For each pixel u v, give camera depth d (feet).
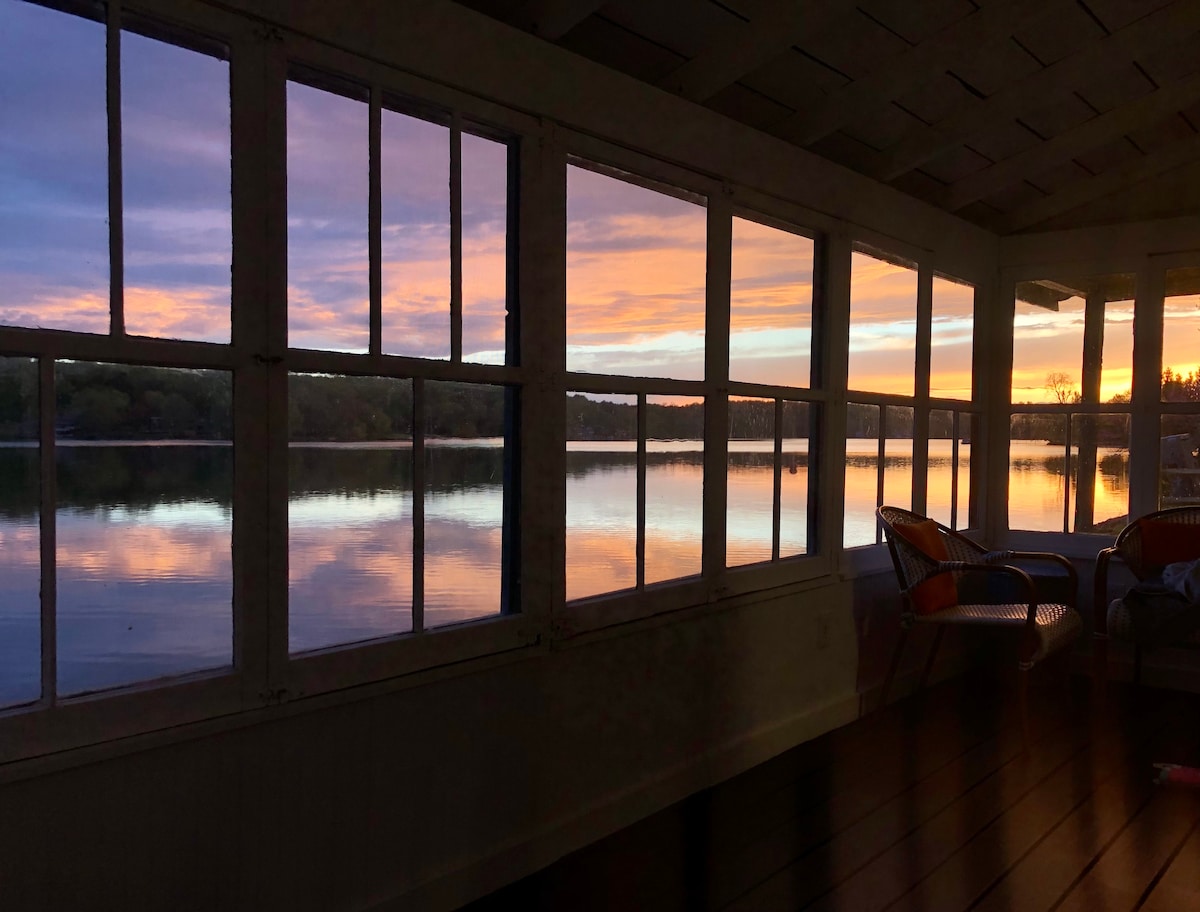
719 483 9.93
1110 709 12.82
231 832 5.87
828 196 11.45
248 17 5.82
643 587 9.09
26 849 4.98
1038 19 9.64
